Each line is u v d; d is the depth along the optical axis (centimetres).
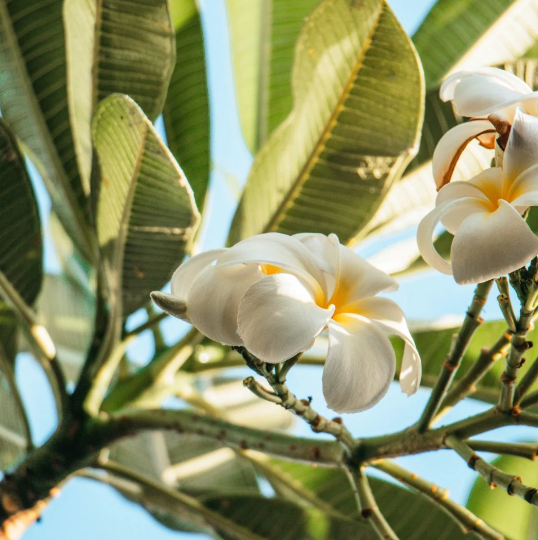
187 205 100
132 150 97
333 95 105
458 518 92
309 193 108
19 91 111
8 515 108
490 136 90
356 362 84
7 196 107
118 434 108
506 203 83
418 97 104
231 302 85
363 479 94
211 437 103
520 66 105
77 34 106
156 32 105
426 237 86
